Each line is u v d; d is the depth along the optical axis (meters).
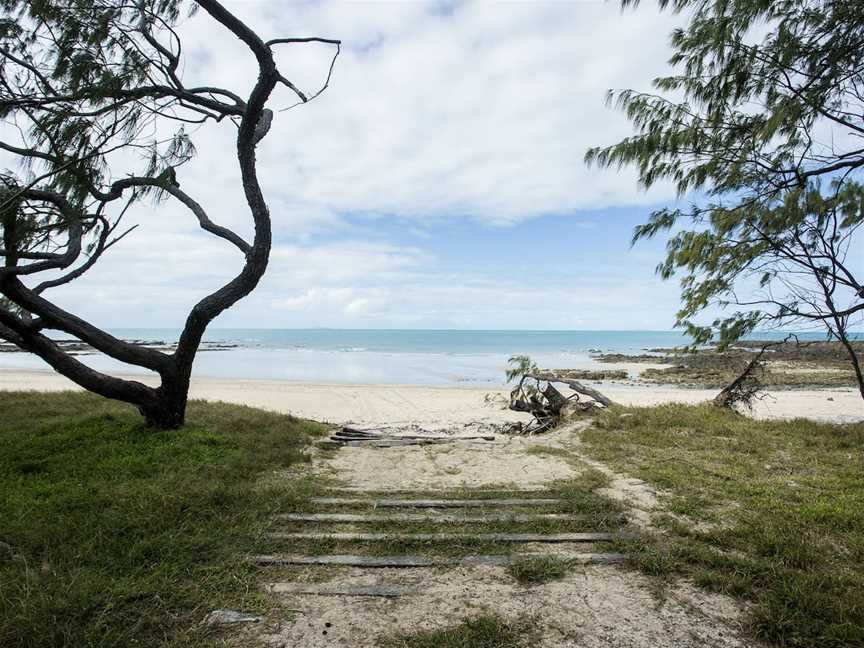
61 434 7.13
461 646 2.71
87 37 4.60
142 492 4.79
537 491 5.51
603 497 5.15
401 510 4.86
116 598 3.05
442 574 3.56
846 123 2.94
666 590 3.34
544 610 3.10
